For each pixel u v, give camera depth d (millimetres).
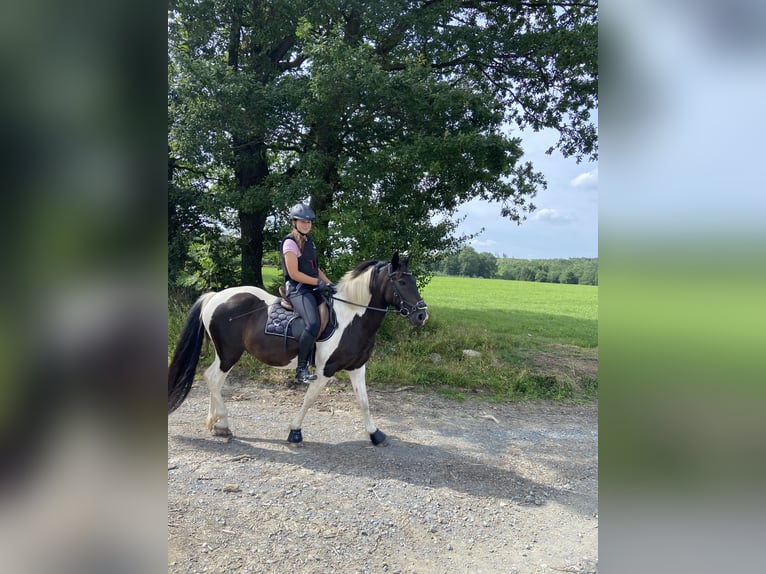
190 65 8211
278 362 4707
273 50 10992
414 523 3369
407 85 7969
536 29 10609
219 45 10727
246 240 10977
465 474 4219
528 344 9797
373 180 8172
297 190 8172
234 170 10742
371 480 3979
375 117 9031
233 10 9898
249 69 10141
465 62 10766
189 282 10430
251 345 4676
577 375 7699
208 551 2881
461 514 3535
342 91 7879
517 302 20344
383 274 4590
